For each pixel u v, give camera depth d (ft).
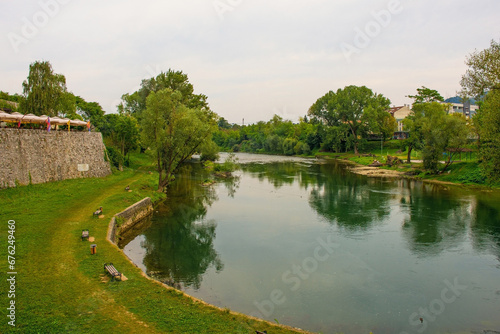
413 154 284.41
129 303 41.19
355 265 68.18
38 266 49.47
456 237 84.17
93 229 68.39
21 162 93.86
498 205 115.14
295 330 38.70
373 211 110.22
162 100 124.67
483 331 46.60
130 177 145.18
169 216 104.27
